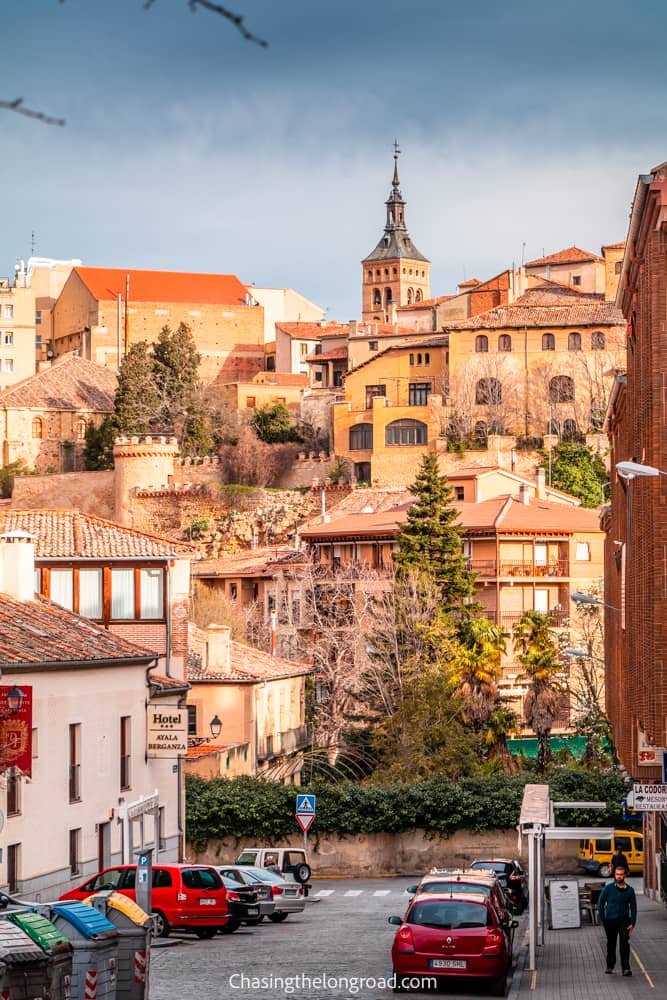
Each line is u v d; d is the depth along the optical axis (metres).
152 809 80.19
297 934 69.00
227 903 67.88
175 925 66.38
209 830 108.50
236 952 60.28
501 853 110.00
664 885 77.12
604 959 56.66
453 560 167.00
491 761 133.12
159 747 88.44
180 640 102.44
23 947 35.97
